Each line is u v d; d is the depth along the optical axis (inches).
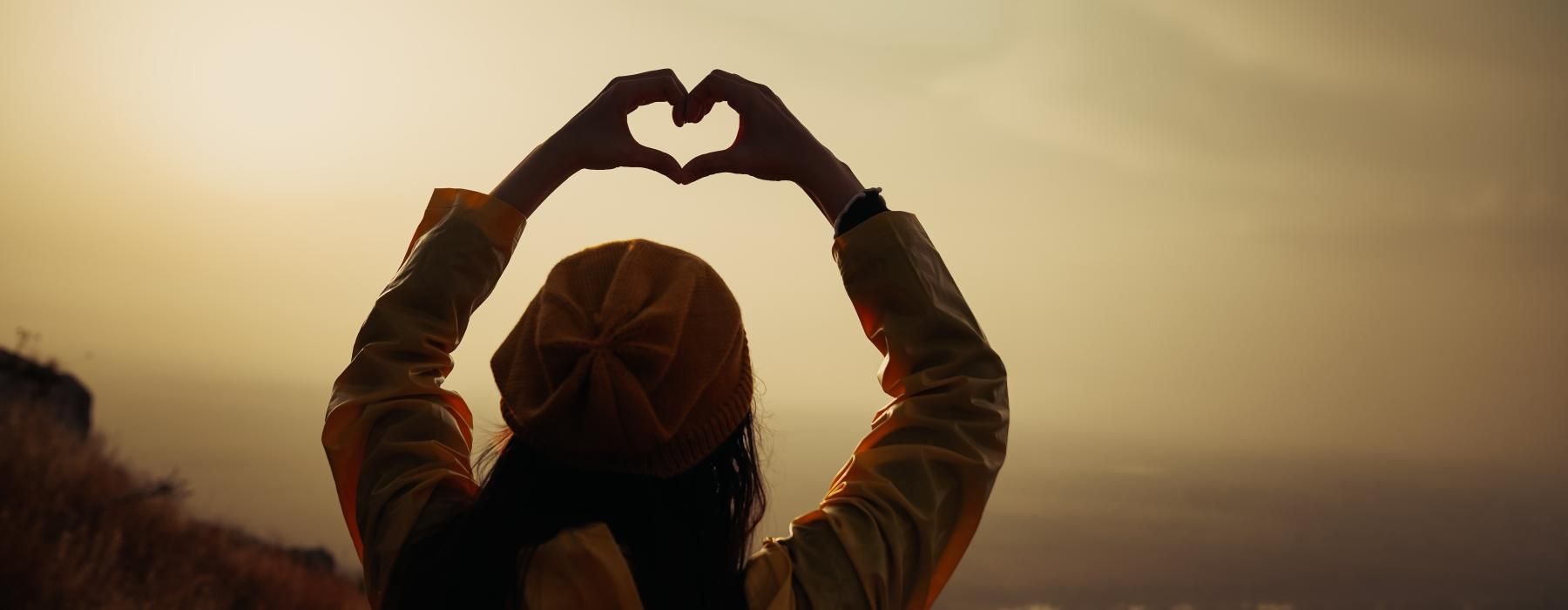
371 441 49.1
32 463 366.6
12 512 321.7
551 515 41.5
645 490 42.0
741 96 52.1
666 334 39.8
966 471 45.5
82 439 468.8
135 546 376.2
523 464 43.0
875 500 44.9
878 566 43.1
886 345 50.2
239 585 433.7
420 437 48.5
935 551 44.7
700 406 41.4
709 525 42.6
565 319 40.9
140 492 412.8
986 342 49.0
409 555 43.5
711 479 43.4
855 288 50.1
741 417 42.8
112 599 311.9
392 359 50.9
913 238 50.3
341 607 492.7
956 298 50.3
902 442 46.5
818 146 51.4
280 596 447.5
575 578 39.3
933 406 46.8
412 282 52.3
